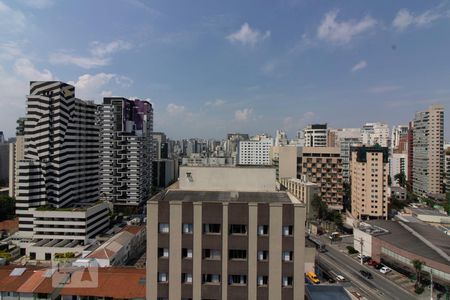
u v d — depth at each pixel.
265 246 34.47
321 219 139.38
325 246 114.38
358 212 144.75
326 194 160.38
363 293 74.75
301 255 34.25
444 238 90.31
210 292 34.44
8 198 153.12
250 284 34.22
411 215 137.88
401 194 189.00
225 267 34.47
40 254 102.88
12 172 184.50
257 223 34.59
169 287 34.81
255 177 44.91
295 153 167.88
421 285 77.25
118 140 175.50
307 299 44.22
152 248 35.25
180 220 35.09
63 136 122.31
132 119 193.62
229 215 34.75
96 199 144.88
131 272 61.28
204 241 34.78
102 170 172.62
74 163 129.50
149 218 35.38
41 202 117.69
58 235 110.81
